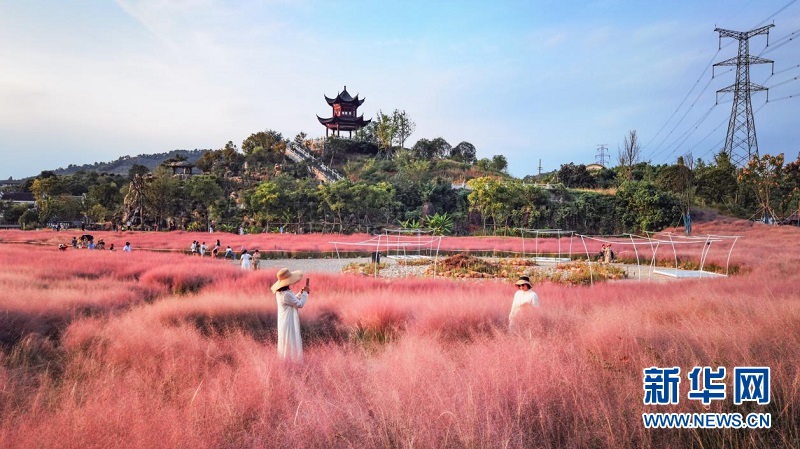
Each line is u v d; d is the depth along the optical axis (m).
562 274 24.34
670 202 55.22
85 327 8.77
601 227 59.38
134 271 20.61
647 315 9.30
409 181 75.81
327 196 61.38
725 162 63.69
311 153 106.25
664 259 29.44
